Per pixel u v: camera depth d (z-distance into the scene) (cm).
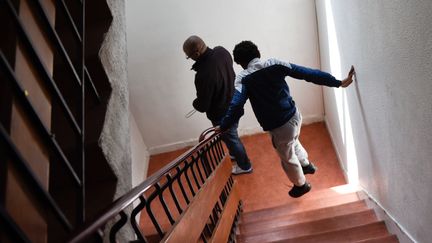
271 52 506
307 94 544
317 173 476
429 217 182
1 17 110
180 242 161
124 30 231
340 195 365
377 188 281
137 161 524
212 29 488
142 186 135
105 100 177
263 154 529
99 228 98
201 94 366
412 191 201
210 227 268
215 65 357
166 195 487
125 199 118
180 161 186
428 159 170
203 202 210
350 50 289
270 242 277
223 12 476
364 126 291
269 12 476
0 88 101
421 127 171
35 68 111
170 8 472
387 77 208
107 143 165
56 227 147
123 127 198
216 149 310
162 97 539
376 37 215
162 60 508
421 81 161
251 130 575
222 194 305
